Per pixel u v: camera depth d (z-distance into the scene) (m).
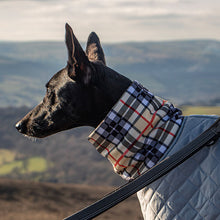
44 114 2.68
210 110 75.50
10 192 17.52
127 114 2.49
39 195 17.61
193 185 2.35
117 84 2.60
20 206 14.78
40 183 20.31
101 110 2.58
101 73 2.57
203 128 2.49
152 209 2.42
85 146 101.69
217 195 2.28
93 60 2.84
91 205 2.20
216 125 2.26
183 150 2.23
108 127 2.50
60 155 99.94
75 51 2.45
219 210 2.26
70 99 2.57
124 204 14.66
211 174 2.32
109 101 2.57
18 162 98.56
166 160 2.22
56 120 2.64
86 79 2.52
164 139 2.49
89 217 2.18
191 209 2.32
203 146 2.24
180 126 2.55
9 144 110.88
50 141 105.19
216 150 2.36
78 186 21.41
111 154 2.53
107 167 92.38
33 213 13.64
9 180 20.33
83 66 2.50
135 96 2.52
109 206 2.19
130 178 2.51
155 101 2.56
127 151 2.49
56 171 91.81
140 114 2.50
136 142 2.49
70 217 2.19
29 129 2.75
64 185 21.03
